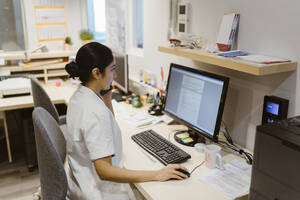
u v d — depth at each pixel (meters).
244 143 1.71
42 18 3.36
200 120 1.67
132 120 2.09
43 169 1.29
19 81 2.83
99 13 3.76
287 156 0.93
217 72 1.83
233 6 1.64
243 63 1.31
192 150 1.67
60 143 1.58
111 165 1.30
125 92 2.60
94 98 1.32
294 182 0.92
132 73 3.05
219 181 1.34
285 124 1.08
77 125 1.29
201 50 1.75
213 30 1.81
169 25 2.22
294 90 1.39
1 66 3.01
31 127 2.69
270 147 0.99
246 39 1.60
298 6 1.31
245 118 1.67
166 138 1.82
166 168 1.37
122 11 3.05
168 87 1.98
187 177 1.37
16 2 3.20
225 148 1.68
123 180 1.29
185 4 2.00
